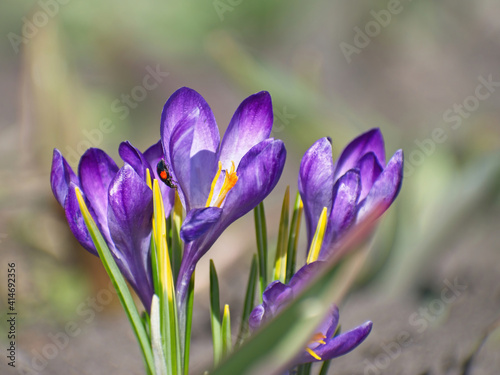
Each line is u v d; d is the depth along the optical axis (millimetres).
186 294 312
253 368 264
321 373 320
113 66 944
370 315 440
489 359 378
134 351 436
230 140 308
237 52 541
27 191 543
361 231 260
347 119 552
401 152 303
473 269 486
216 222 300
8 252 519
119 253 310
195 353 427
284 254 323
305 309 261
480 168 516
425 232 496
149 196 302
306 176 309
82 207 299
